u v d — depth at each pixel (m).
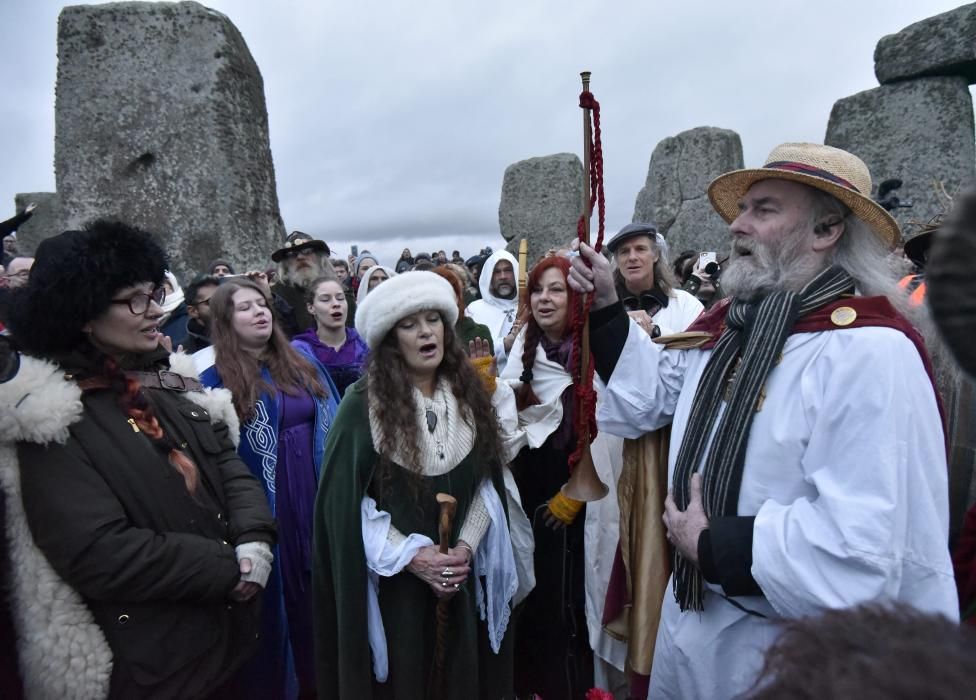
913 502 1.14
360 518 1.67
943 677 0.42
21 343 1.39
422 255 11.80
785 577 1.18
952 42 5.12
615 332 1.73
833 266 1.35
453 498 1.64
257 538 1.59
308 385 2.57
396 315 1.70
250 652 1.57
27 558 1.29
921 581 1.13
